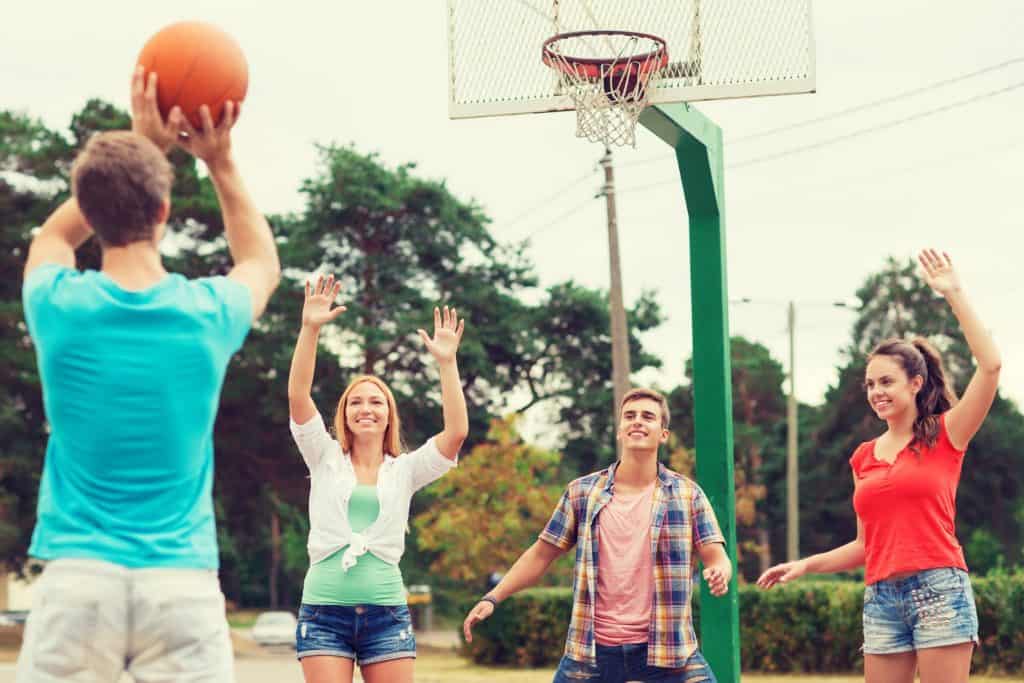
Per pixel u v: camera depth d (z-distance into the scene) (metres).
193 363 3.58
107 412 3.51
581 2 10.57
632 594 6.77
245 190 3.98
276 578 88.19
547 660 23.14
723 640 10.30
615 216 25.33
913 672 6.53
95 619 3.49
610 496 6.88
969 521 53.12
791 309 35.78
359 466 6.95
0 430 37.84
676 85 10.39
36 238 3.78
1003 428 52.91
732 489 10.52
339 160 41.66
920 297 62.59
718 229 10.76
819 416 62.25
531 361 45.28
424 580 53.88
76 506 3.54
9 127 39.50
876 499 6.46
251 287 3.79
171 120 3.84
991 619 17.81
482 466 34.44
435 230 42.59
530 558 7.05
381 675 6.68
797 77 10.20
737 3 10.27
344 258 42.75
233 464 41.94
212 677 3.62
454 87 10.77
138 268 3.62
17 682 3.56
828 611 19.44
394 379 42.66
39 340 3.55
